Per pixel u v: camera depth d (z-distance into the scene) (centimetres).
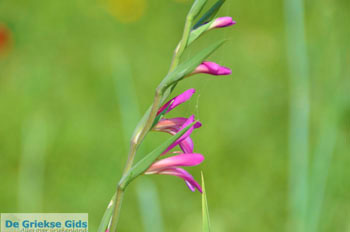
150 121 205
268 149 702
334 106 402
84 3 945
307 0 726
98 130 735
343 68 437
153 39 915
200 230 603
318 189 396
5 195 635
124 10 930
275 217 615
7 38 813
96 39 915
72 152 691
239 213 622
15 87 816
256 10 878
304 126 419
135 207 612
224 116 744
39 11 933
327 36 570
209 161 682
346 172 557
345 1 555
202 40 789
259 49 843
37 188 555
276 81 784
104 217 211
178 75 196
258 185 655
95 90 802
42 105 779
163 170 217
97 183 667
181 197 636
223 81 786
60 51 888
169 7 943
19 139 708
